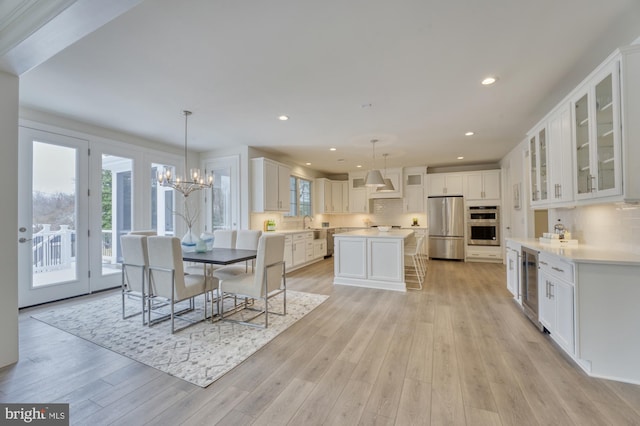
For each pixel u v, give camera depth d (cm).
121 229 452
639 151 189
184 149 560
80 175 398
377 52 227
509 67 251
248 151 538
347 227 862
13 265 223
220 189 567
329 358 229
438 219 700
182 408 170
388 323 302
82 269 400
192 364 219
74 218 393
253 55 231
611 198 206
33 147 353
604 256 215
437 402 175
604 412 165
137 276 303
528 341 257
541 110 353
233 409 169
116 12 154
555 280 240
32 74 260
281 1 170
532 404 172
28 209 349
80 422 158
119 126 415
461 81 276
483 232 665
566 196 267
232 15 183
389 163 702
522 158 493
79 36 174
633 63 189
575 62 242
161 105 335
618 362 197
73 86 285
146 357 230
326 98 316
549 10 179
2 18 181
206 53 228
